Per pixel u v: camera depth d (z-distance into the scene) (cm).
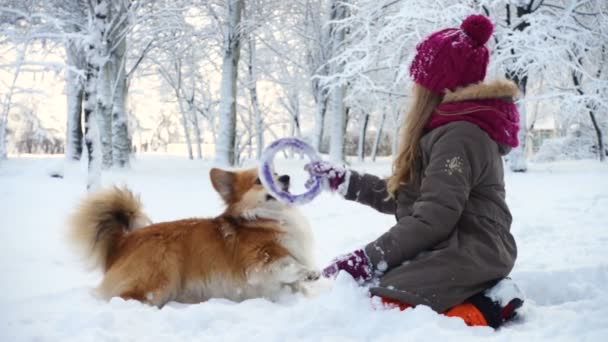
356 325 290
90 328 300
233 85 1850
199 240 411
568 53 1820
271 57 2622
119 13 1411
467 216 318
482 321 308
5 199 1055
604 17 1839
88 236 421
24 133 2869
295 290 416
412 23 1705
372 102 2612
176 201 1020
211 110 2911
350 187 370
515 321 329
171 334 297
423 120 337
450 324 287
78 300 386
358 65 1811
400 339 269
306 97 2956
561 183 1311
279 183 420
